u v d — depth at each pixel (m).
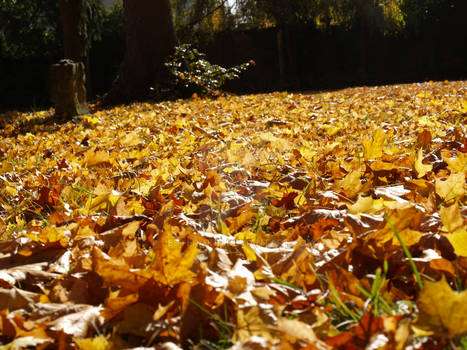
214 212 2.46
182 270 1.44
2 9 27.02
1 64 27.30
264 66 29.72
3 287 1.73
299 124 6.41
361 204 2.03
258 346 1.12
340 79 29.19
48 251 2.03
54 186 3.28
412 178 2.89
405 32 28.27
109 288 1.49
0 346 1.33
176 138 5.78
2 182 3.93
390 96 10.62
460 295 1.11
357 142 4.60
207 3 26.27
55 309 1.48
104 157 4.16
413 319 1.29
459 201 2.17
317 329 1.26
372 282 1.50
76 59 21.75
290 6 25.77
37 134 8.72
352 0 25.89
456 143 3.46
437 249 1.71
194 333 1.35
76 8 21.58
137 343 1.36
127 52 16.41
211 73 16.25
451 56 28.70
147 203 2.72
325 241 1.77
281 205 2.62
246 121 7.50
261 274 1.54
